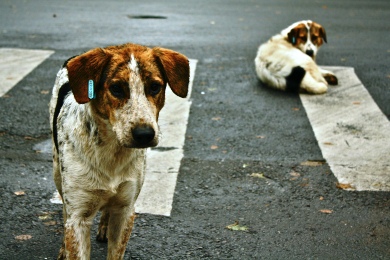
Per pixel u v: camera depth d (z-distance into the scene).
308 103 8.95
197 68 10.57
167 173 6.42
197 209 5.71
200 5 18.19
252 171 6.57
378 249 5.11
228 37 13.16
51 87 9.20
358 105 8.88
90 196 4.08
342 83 9.95
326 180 6.38
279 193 6.09
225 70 10.53
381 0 20.58
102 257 4.92
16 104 8.41
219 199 5.93
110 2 18.22
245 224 5.46
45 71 10.00
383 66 11.03
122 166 4.07
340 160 6.89
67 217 4.15
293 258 4.95
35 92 8.95
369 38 13.54
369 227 5.46
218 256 4.94
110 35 12.94
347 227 5.46
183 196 5.96
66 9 16.50
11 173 6.30
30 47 11.55
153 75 3.79
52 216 5.49
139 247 5.03
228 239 5.20
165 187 6.09
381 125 8.05
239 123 8.05
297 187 6.22
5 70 9.97
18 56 10.85
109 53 3.83
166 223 5.42
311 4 19.11
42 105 8.42
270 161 6.84
